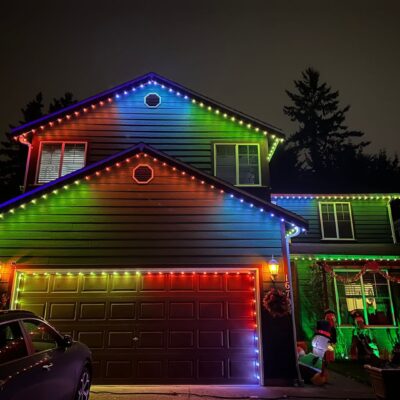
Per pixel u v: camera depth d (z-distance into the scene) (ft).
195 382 29.99
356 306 47.70
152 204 33.14
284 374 29.89
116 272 31.81
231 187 33.35
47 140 41.01
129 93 42.55
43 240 31.89
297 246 50.65
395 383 22.61
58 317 30.99
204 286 32.04
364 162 115.14
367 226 56.65
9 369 14.16
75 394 19.40
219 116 42.11
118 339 30.71
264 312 31.07
